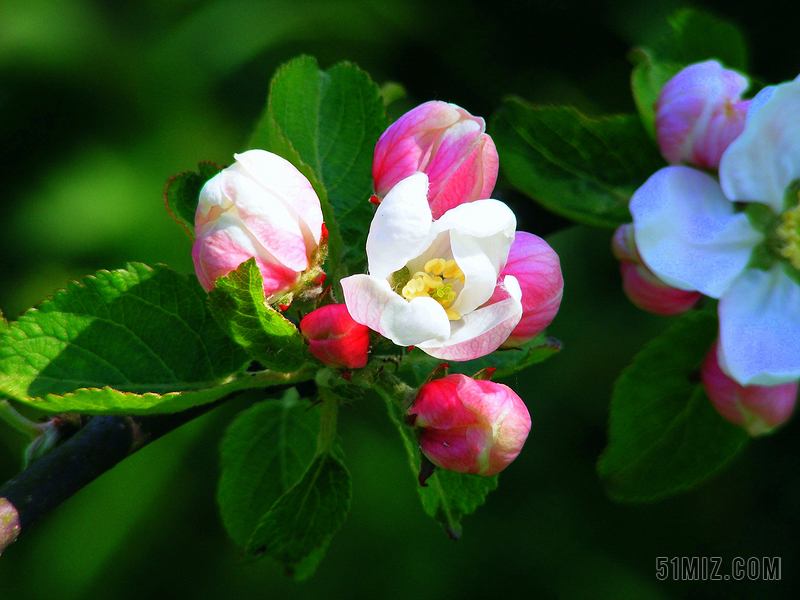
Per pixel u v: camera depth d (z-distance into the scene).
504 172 0.33
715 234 0.30
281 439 0.34
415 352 0.30
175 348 0.29
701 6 0.51
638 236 0.30
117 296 0.29
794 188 0.31
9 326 0.29
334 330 0.28
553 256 0.29
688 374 0.32
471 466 0.28
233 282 0.27
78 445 0.29
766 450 0.51
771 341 0.30
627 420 0.33
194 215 0.31
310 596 0.51
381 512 0.51
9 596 0.50
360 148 0.32
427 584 0.51
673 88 0.31
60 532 0.50
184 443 0.51
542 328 0.29
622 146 0.33
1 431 0.51
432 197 0.29
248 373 0.29
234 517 0.34
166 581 0.52
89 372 0.29
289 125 0.32
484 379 0.29
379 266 0.27
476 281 0.28
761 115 0.30
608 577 0.52
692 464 0.33
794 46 0.49
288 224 0.28
